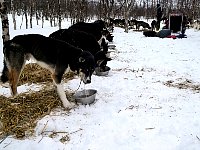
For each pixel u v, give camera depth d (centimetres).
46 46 169
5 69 174
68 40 237
